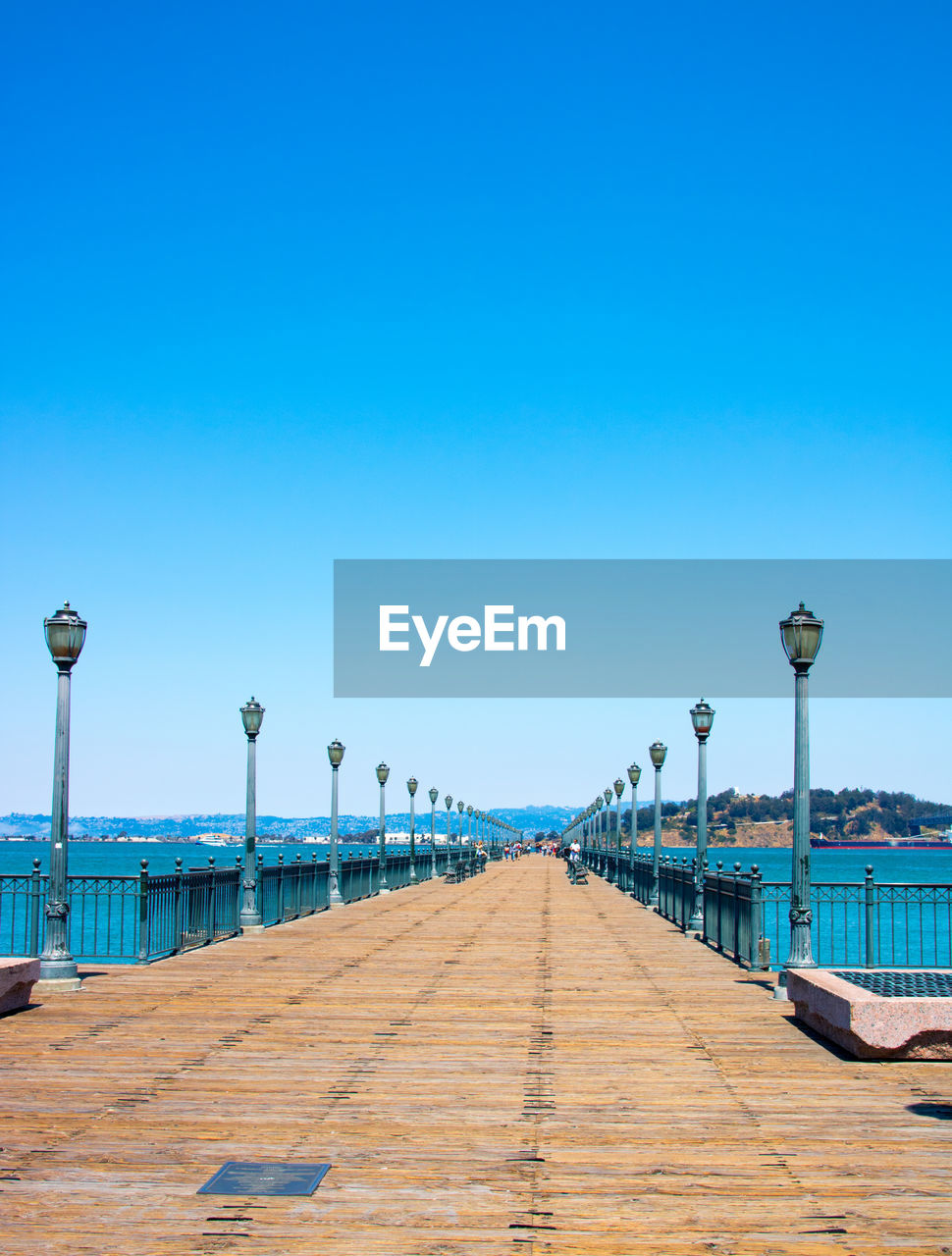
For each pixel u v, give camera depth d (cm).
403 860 4025
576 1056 988
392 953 1745
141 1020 1148
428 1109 807
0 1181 646
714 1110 808
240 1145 716
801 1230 580
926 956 2691
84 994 1320
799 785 1329
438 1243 559
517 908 2808
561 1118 785
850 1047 988
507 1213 601
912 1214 603
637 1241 564
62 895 1366
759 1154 704
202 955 1709
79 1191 630
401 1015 1189
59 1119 776
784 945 3022
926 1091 863
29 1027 1110
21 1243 555
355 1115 789
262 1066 942
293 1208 605
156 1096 840
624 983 1427
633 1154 704
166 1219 589
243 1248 551
